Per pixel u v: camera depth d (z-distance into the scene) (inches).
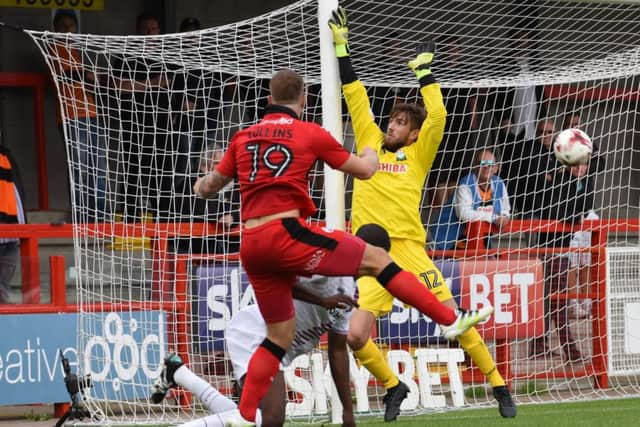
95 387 855.7
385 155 767.7
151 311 880.9
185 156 993.5
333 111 739.4
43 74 1225.4
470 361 956.6
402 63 1035.3
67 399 864.9
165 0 1280.8
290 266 550.6
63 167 1240.8
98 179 1016.9
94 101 1018.7
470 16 1195.9
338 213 737.6
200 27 1242.6
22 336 857.5
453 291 963.3
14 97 1232.2
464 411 884.0
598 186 1373.0
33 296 868.0
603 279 1023.6
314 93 1029.2
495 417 797.2
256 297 565.6
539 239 1030.4
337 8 732.0
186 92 922.1
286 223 548.1
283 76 574.6
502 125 1125.7
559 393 988.6
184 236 905.5
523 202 1049.5
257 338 599.5
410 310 936.9
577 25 1257.4
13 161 999.0
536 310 987.3
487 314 569.0
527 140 1078.4
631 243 1049.5
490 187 1004.6
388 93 1091.3
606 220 1032.8
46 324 864.9
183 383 604.4
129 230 891.4
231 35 882.1
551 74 1045.8
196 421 578.2
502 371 979.3
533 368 993.5
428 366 913.5
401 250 762.2
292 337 569.9
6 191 972.6
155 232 896.3
